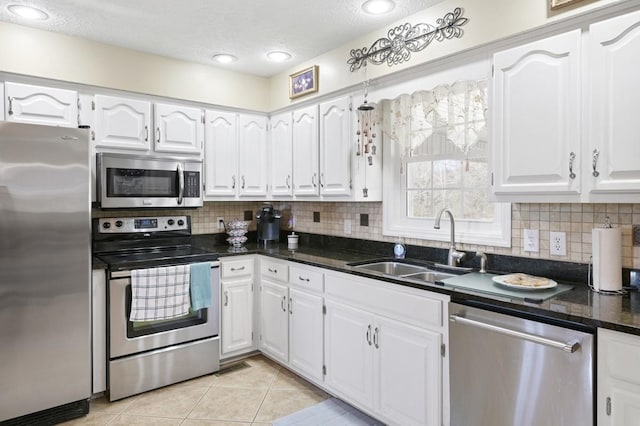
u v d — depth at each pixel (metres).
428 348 1.93
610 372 1.35
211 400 2.58
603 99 1.57
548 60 1.73
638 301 1.58
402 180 2.84
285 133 3.42
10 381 2.18
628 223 1.80
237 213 3.84
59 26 2.57
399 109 2.66
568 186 1.68
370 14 2.40
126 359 2.60
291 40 2.80
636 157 1.50
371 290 2.22
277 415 2.39
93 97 2.79
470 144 2.26
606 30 1.56
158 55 3.08
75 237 2.37
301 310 2.76
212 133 3.32
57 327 2.31
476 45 2.06
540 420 1.54
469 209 2.48
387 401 2.15
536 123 1.77
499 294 1.70
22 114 2.52
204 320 2.93
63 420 2.34
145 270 2.63
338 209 3.29
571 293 1.72
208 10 2.37
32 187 2.22
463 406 1.80
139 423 2.31
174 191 3.06
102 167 2.73
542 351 1.52
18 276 2.19
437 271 2.45
